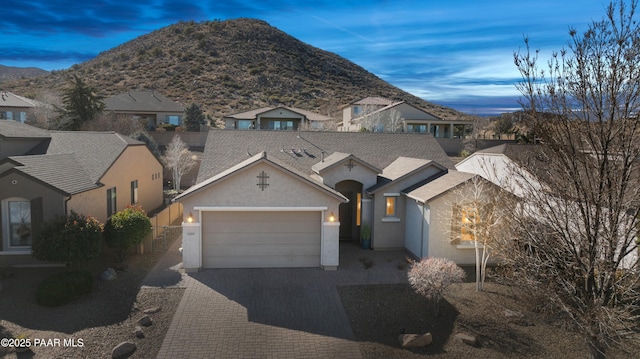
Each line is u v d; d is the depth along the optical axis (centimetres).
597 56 805
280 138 2530
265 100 8950
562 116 848
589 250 839
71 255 1484
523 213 1005
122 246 1706
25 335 1109
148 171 2794
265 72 10681
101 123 4194
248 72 10462
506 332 1173
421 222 1833
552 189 903
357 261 1842
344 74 12456
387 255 1945
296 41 14038
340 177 2062
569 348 1093
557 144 852
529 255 1018
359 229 2194
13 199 1602
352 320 1245
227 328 1184
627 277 902
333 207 1712
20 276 1521
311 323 1223
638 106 762
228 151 2348
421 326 1205
